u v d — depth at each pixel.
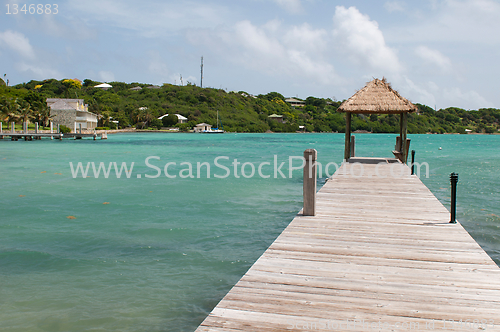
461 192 12.98
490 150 41.62
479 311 3.32
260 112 143.12
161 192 12.38
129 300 4.75
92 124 86.31
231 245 6.91
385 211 7.34
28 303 4.64
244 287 3.80
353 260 4.60
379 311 3.31
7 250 6.54
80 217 8.92
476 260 4.61
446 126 150.75
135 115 107.19
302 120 144.12
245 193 12.27
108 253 6.45
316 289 3.76
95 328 4.10
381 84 17.03
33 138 54.94
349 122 17.38
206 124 111.75
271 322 3.12
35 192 12.30
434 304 3.44
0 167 19.75
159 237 7.36
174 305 4.63
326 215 6.98
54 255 6.32
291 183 14.57
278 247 5.10
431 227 6.15
